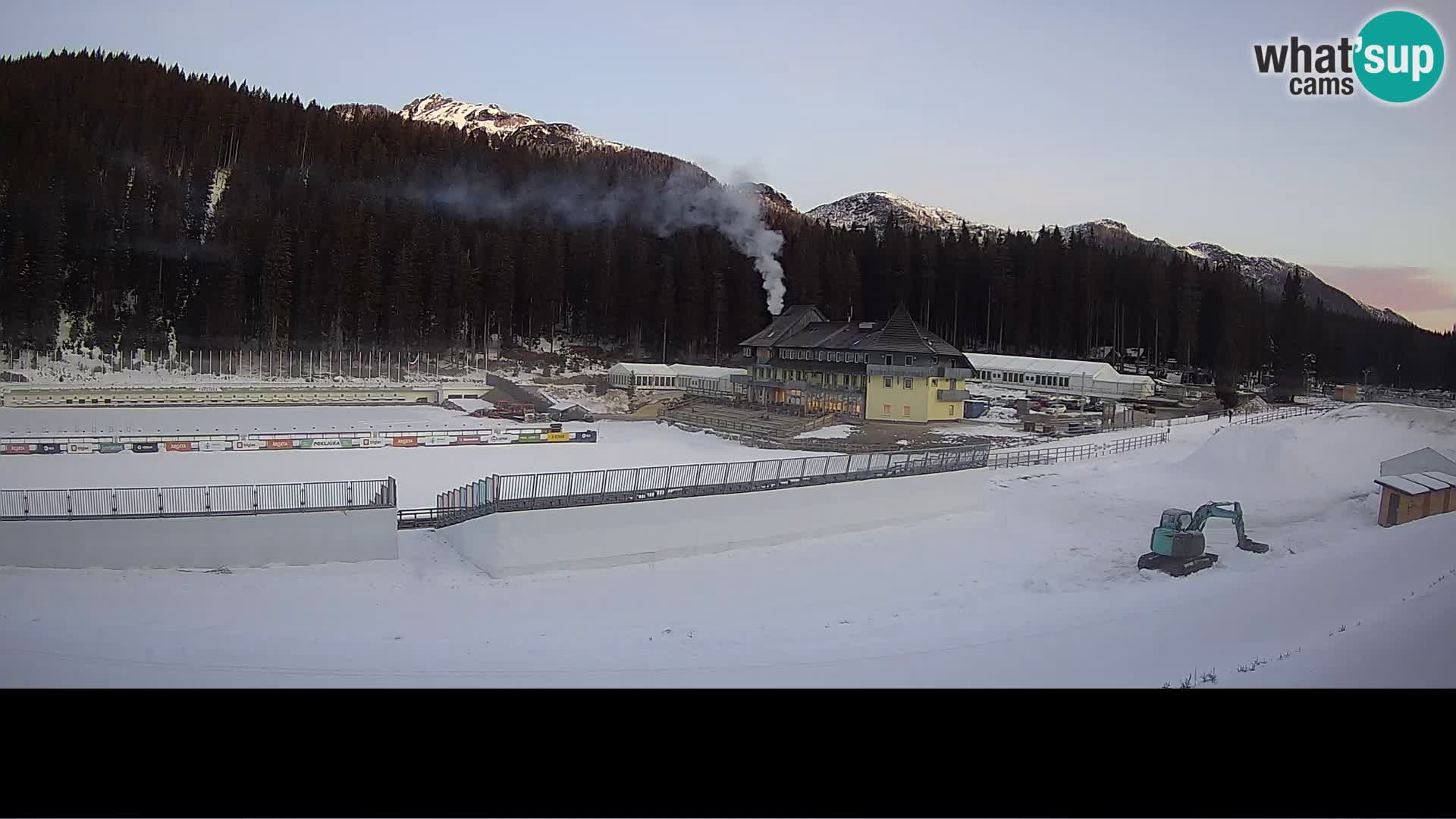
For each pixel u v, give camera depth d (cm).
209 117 14700
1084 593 3584
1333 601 3002
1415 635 2389
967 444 6525
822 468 4825
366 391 9525
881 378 7775
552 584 3516
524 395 9350
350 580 3362
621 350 12562
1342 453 6062
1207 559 3941
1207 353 11631
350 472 5519
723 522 4100
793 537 4291
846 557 4081
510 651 2738
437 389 9669
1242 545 4144
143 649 2555
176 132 14312
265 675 2422
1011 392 9550
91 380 9669
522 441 7125
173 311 11194
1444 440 6425
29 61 14762
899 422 7656
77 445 6041
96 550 3253
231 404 8962
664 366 10300
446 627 2970
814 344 8656
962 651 2758
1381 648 2358
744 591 3578
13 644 2525
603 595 3428
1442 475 4831
